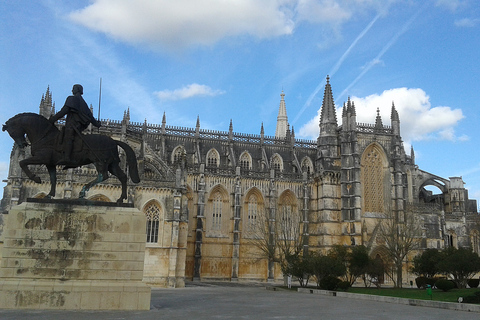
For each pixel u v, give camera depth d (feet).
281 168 373.81
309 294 188.03
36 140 93.91
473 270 214.07
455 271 217.97
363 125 340.39
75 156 95.45
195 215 310.24
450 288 188.65
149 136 343.26
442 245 330.95
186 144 354.74
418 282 231.91
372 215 326.85
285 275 257.14
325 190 329.72
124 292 90.58
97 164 95.86
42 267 88.69
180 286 232.32
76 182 226.58
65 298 87.66
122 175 98.53
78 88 97.91
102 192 226.99
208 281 300.81
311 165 380.99
